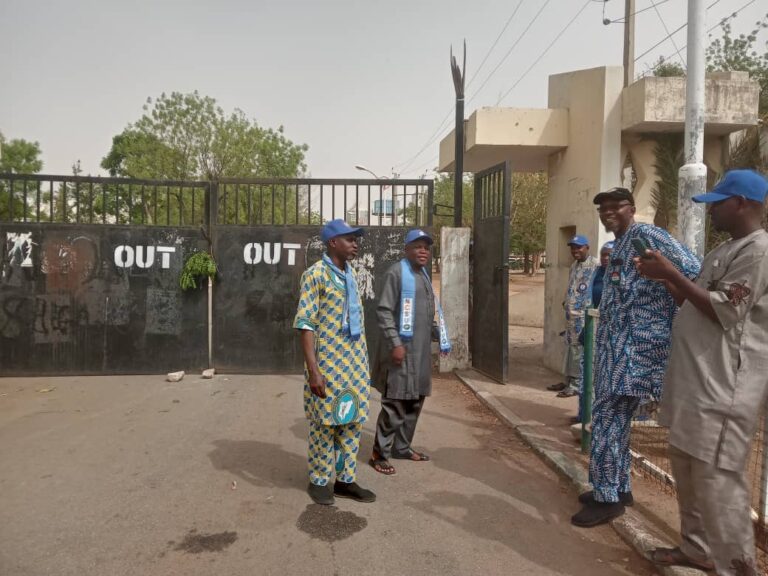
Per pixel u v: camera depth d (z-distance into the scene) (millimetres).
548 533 3496
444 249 8031
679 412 2715
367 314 7984
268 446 4996
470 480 4309
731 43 17031
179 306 7773
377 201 8375
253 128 24062
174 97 22516
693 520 2926
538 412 5949
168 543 3301
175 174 22000
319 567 3076
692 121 4613
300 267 7855
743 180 2643
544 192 26016
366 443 5191
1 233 7434
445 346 4816
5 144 25828
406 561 3150
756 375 2521
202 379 7578
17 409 6098
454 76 8508
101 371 7660
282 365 7906
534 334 12641
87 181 7570
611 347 3445
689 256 3230
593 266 6352
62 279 7547
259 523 3559
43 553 3166
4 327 7492
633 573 3072
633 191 7457
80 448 4887
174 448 4910
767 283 2504
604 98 7199
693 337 2701
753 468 3930
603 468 3512
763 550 3119
